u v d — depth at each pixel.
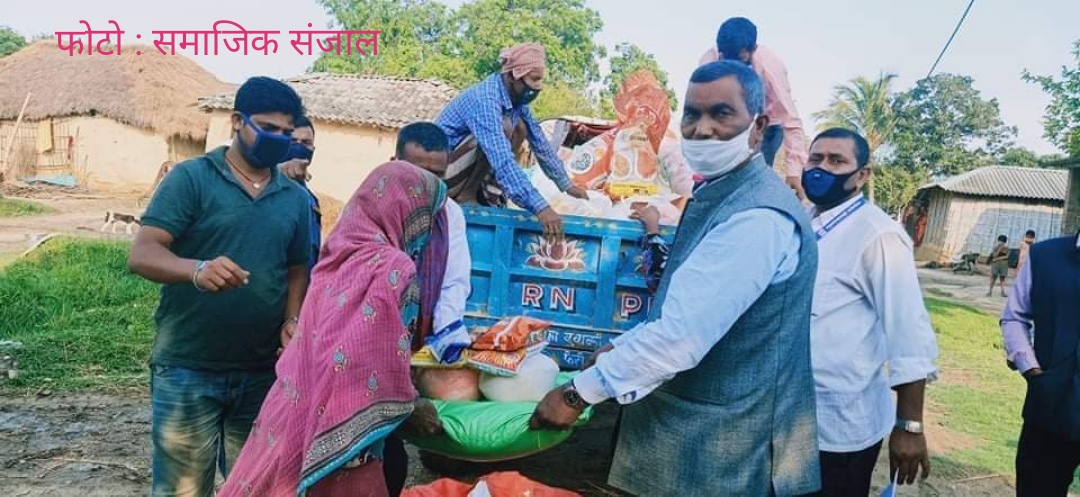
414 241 2.57
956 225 31.59
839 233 2.93
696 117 2.29
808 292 2.30
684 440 2.29
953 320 13.02
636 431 2.41
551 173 4.63
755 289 2.15
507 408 3.12
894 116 34.50
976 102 45.69
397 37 44.12
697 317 2.12
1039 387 3.32
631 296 4.00
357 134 22.14
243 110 2.87
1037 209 31.06
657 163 4.93
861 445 2.86
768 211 2.21
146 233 2.71
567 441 5.18
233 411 3.06
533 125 4.55
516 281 4.07
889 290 2.78
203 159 2.91
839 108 33.50
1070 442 3.31
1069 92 18.88
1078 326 3.24
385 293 2.30
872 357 2.89
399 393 2.31
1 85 28.08
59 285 9.16
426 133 3.14
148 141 26.98
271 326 3.02
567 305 4.04
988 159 46.12
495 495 2.91
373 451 2.39
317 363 2.30
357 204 2.52
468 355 3.26
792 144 4.78
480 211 4.04
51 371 6.43
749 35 4.56
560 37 44.59
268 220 2.96
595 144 5.07
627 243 4.00
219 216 2.86
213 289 2.57
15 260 11.03
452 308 3.17
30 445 4.88
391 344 2.29
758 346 2.25
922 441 2.75
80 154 27.06
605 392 2.25
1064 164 22.75
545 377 3.30
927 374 2.74
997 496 4.95
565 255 4.03
